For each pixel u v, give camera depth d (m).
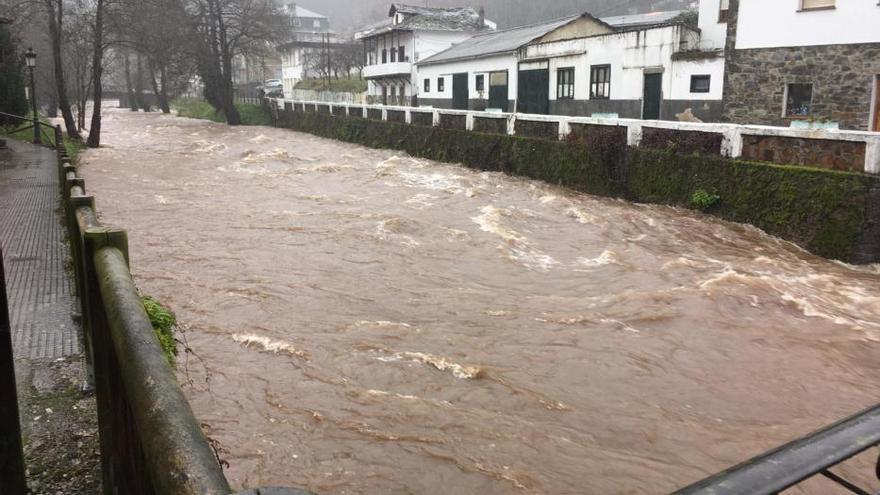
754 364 7.24
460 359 7.12
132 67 74.25
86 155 25.70
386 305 8.84
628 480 5.13
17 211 11.00
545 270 10.69
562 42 26.91
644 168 15.66
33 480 3.30
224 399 6.18
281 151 26.98
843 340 7.90
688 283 9.82
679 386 6.70
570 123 18.20
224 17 45.94
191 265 10.55
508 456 5.39
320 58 63.59
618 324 8.23
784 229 12.41
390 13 47.25
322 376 6.68
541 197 16.36
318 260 10.96
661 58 22.64
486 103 32.66
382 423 5.83
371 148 29.27
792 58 16.67
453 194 17.09
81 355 4.95
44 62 47.38
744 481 1.04
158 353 1.94
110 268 2.72
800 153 12.55
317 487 4.95
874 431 1.21
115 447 2.59
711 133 14.26
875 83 15.28
